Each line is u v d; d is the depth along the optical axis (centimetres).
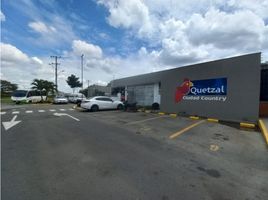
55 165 484
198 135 828
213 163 507
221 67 1270
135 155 564
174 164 496
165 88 1748
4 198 334
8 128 997
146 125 1071
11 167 471
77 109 2236
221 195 348
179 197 340
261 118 1148
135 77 2366
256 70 1088
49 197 337
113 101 2073
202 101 1398
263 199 336
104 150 610
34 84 4462
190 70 1495
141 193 352
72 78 6069
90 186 377
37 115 1608
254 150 623
